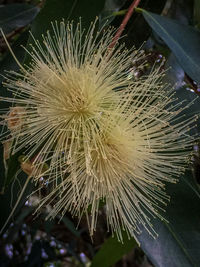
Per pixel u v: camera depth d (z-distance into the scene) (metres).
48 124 0.11
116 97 0.11
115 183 0.12
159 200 0.12
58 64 0.11
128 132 0.12
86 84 0.11
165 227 0.12
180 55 0.13
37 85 0.11
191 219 0.12
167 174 0.13
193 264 0.12
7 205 0.12
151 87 0.12
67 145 0.11
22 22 0.16
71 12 0.12
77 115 0.11
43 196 0.12
